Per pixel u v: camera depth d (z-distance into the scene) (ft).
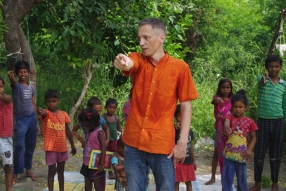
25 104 17.04
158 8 28.04
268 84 16.29
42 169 19.42
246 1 49.11
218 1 38.63
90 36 23.49
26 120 17.11
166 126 9.04
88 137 14.19
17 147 16.83
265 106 16.25
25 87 17.07
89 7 21.75
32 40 26.17
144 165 9.28
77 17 21.57
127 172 9.27
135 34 25.25
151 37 8.83
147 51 8.91
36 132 17.76
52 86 28.68
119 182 13.58
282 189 17.53
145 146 8.96
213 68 32.01
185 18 27.12
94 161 13.88
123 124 25.79
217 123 16.56
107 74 27.17
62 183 15.58
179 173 14.76
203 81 29.53
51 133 15.17
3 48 26.53
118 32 24.93
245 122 14.29
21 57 18.80
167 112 9.09
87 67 24.88
